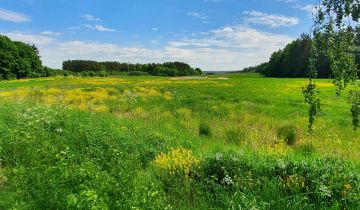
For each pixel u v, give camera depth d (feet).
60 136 31.24
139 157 29.25
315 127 49.37
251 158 24.59
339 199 19.42
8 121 37.55
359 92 16.56
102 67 487.61
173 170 24.00
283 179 21.89
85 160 20.85
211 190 21.93
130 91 107.55
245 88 138.82
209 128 47.16
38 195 16.17
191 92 114.73
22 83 189.88
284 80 217.77
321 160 24.29
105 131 34.04
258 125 52.54
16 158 24.68
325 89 122.72
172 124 49.88
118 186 15.34
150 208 14.90
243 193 19.85
